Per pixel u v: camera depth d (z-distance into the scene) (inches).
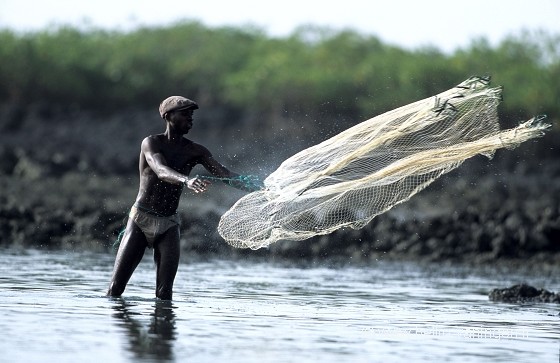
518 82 4596.5
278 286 1599.4
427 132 1151.0
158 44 6171.3
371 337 1077.1
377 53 5565.9
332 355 960.9
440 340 1077.8
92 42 6151.6
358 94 5064.0
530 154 4185.5
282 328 1111.0
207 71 5959.6
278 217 1204.5
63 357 894.4
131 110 5856.3
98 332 1021.8
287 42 6186.0
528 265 2412.6
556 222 2581.2
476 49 4859.7
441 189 3444.9
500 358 982.4
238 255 2284.7
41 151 4249.5
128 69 5979.3
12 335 981.8
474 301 1512.1
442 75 4670.3
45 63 5807.1
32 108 5531.5
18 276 1531.7
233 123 5442.9
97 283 1481.3
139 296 1326.3
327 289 1594.5
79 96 5836.6
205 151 1294.3
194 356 924.6
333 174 1182.9
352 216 1193.4
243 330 1081.4
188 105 1274.6
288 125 5098.4
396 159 1166.3
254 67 5654.5
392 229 2516.0
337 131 4931.1
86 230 2456.9
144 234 1298.0
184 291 1441.9
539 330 1191.6
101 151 4596.5
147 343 975.6
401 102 4697.3
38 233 2405.3
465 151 1131.9
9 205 2573.8
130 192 3412.9
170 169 1230.3
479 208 2849.4
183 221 2455.7
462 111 1135.0
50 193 3171.8
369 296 1519.4
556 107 4377.5
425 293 1611.7
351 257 2374.5
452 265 2356.1
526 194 3607.3
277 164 4662.9
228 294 1434.5
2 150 3905.0
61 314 1128.8
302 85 5201.8
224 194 3270.2
